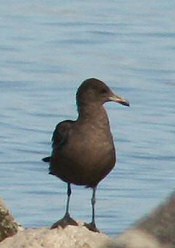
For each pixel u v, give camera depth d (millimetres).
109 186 20172
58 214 18500
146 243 7652
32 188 19922
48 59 31688
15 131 24219
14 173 20828
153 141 23641
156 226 7703
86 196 19500
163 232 7676
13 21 37562
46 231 11500
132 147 23078
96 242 11234
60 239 11281
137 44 34094
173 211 7738
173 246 7625
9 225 12242
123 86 28656
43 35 35188
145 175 20984
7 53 32469
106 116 13414
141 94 27797
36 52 32719
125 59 31969
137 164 21734
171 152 22719
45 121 25188
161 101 27172
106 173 13406
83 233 11367
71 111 26156
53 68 30500
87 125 13305
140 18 38188
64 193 19641
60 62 31359
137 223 7758
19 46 33531
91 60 31734
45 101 27016
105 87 13562
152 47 33656
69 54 32500
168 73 30094
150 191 19984
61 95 27625
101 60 31766
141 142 23547
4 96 27516
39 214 18406
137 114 26016
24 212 18531
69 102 26984
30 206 18812
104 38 34750
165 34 35562
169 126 24953
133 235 7707
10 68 30469
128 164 21703
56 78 29422
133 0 41719
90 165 13195
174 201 7770
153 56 32375
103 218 18266
